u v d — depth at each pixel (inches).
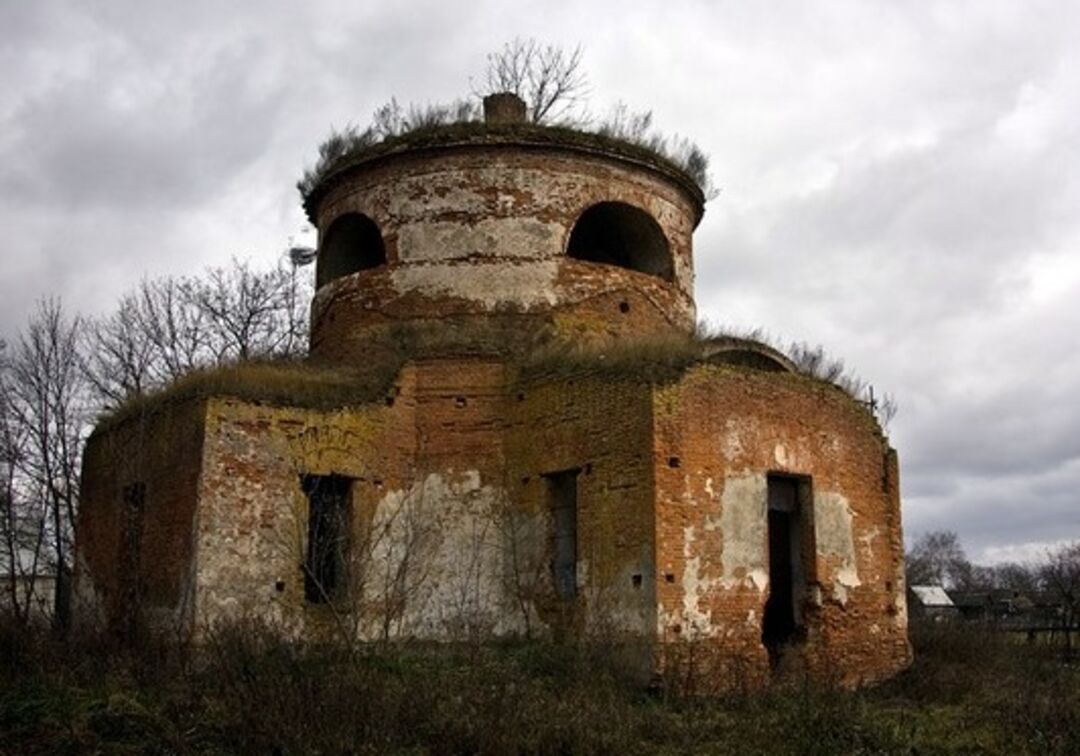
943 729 533.6
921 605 1571.1
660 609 571.2
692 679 560.7
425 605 659.4
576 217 767.1
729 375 638.5
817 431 689.6
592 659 558.3
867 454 727.1
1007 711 561.9
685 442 604.4
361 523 657.0
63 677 491.2
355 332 767.1
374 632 637.3
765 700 554.9
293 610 621.6
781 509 675.4
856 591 693.9
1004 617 1638.8
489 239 750.5
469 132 761.6
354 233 843.4
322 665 497.7
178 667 522.3
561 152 772.0
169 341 1298.0
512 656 591.8
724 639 595.8
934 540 4163.4
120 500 702.5
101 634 562.3
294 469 637.9
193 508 608.4
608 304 759.7
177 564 615.8
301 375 678.5
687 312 819.4
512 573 661.9
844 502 699.4
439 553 672.4
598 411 629.0
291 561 626.8
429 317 743.7
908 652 724.7
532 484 665.0
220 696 462.6
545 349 691.4
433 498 682.2
